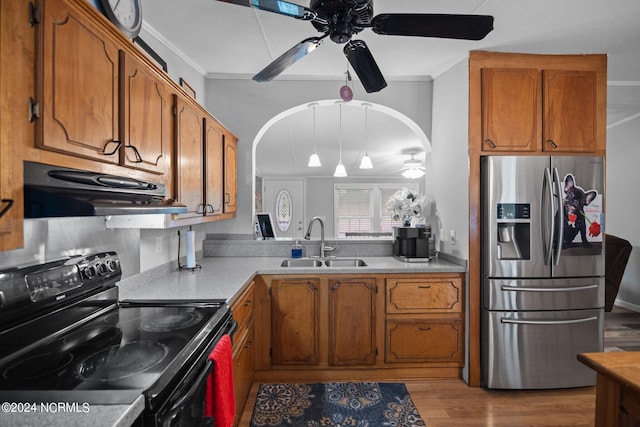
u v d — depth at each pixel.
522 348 2.29
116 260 1.52
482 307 2.35
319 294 2.38
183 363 0.97
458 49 2.35
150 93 1.43
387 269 2.39
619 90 3.01
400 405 2.14
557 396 2.26
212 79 2.93
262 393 2.27
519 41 2.22
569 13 1.92
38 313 1.12
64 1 0.93
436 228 2.93
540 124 2.36
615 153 4.20
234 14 1.96
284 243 2.97
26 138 0.81
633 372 0.98
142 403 0.78
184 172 1.78
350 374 2.44
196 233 2.81
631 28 2.07
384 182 7.80
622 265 3.80
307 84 2.96
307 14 1.36
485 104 2.34
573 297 2.29
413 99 2.98
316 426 1.94
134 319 1.37
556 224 2.26
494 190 2.27
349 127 4.38
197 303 1.56
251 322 2.24
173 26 2.09
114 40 1.18
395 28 1.44
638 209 3.92
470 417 2.03
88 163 1.06
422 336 2.42
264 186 7.69
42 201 0.83
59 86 0.91
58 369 0.94
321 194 7.79
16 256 1.11
